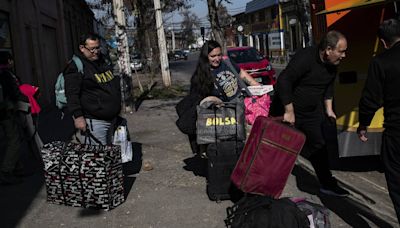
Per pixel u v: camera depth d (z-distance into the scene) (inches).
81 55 205.0
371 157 260.4
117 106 214.1
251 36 2389.3
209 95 202.2
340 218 177.3
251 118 236.7
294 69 178.2
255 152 163.8
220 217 185.3
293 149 163.0
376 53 215.5
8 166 243.1
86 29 1754.4
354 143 224.1
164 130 386.9
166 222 183.6
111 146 205.5
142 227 180.1
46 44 737.6
